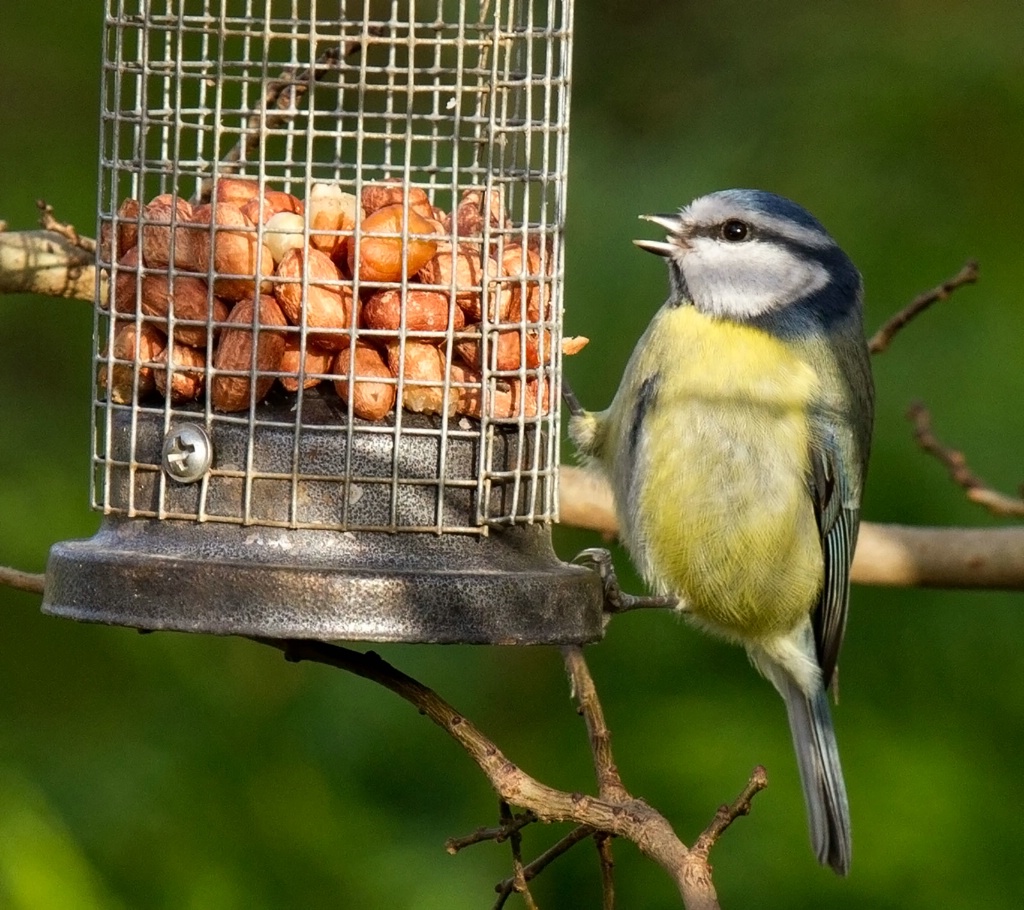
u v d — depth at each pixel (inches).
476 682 530.0
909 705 524.7
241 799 494.3
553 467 325.7
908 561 424.5
